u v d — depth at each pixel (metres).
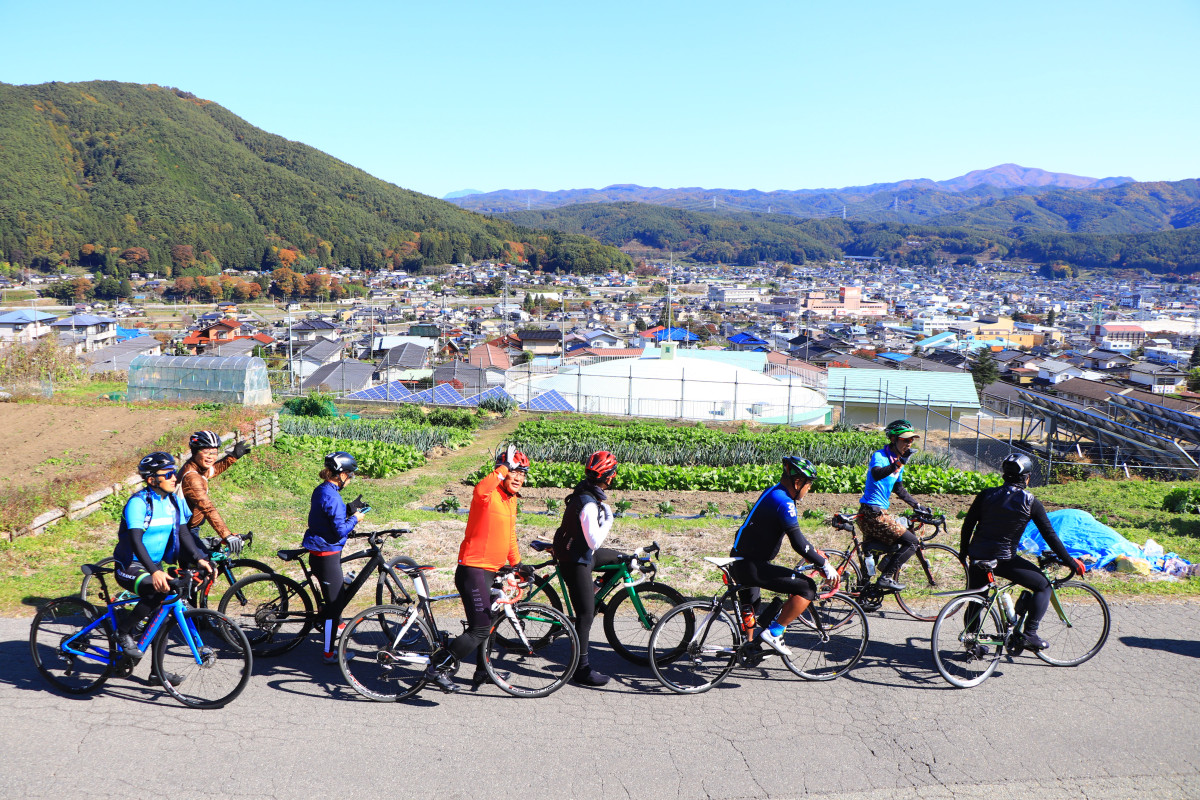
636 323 196.38
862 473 19.75
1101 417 34.94
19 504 10.88
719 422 39.72
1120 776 5.05
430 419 35.97
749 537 6.32
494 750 5.27
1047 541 6.55
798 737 5.52
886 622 7.78
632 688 6.30
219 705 5.80
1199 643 7.23
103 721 5.57
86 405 23.44
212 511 6.88
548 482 19.59
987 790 4.88
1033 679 6.52
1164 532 12.48
